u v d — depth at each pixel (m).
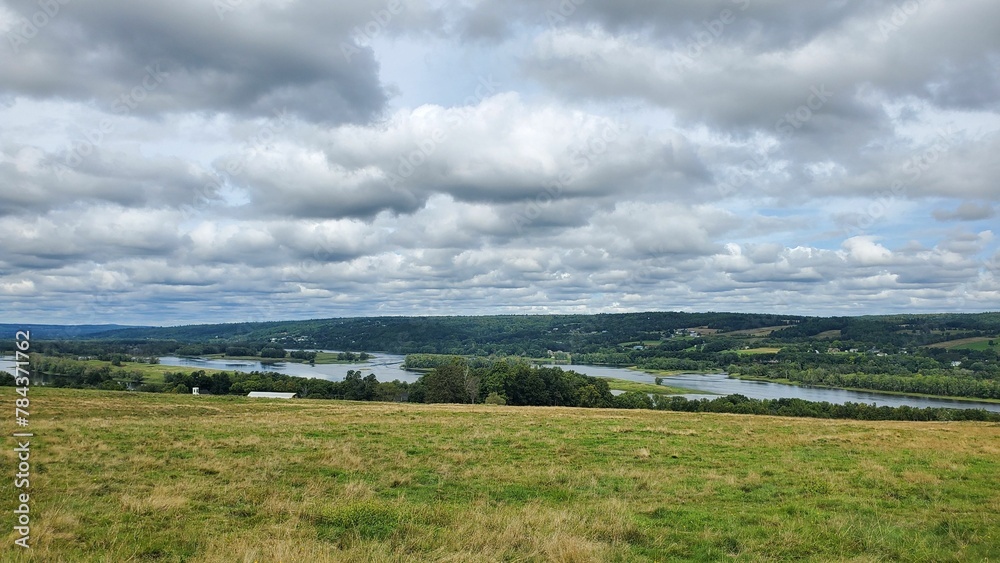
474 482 16.41
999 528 12.18
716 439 26.03
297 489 14.48
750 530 11.88
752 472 18.28
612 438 25.53
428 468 18.06
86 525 10.86
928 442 26.17
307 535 10.58
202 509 12.40
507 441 24.23
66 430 22.84
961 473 18.55
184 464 17.12
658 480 16.94
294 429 26.50
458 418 34.03
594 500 14.56
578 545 9.83
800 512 13.59
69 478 14.57
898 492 15.70
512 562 9.37
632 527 11.52
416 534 10.68
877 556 10.35
